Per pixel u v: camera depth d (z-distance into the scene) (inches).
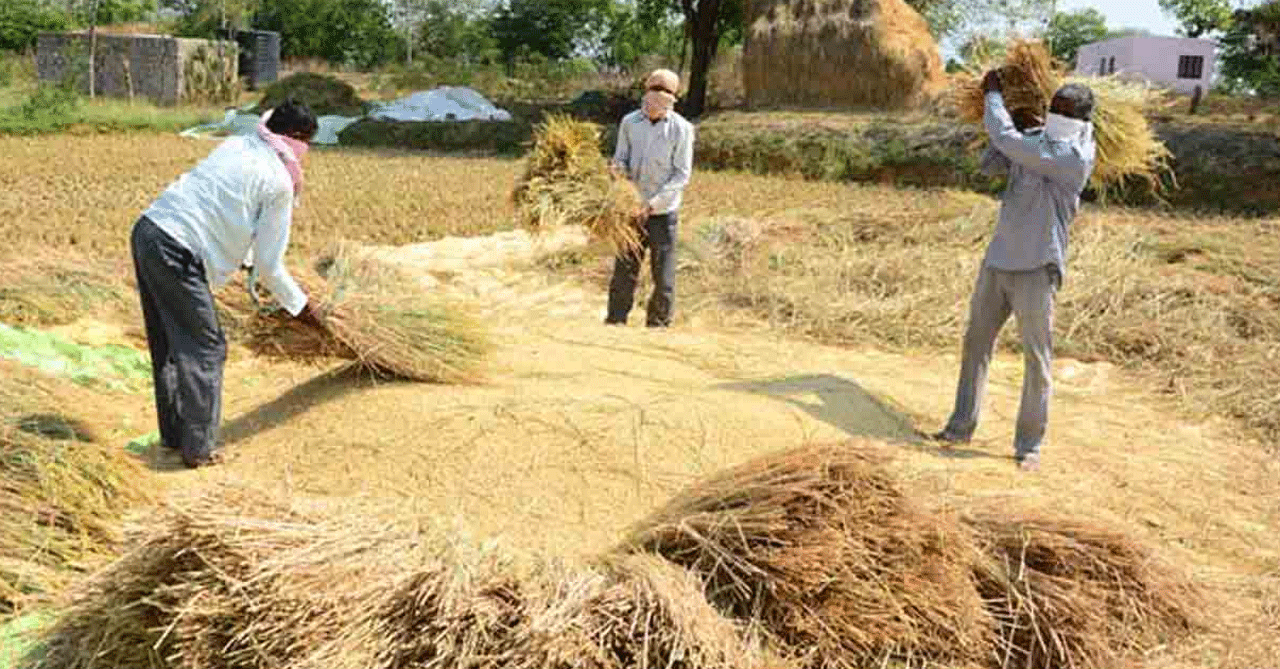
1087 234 419.8
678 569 145.6
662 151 313.9
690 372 251.1
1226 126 786.8
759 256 426.6
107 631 136.9
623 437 196.5
